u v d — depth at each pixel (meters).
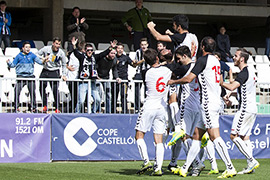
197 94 21.50
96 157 28.66
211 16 52.25
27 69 31.06
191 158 21.58
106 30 55.97
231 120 30.12
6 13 40.69
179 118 21.62
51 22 45.34
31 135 27.89
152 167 22.03
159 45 29.41
